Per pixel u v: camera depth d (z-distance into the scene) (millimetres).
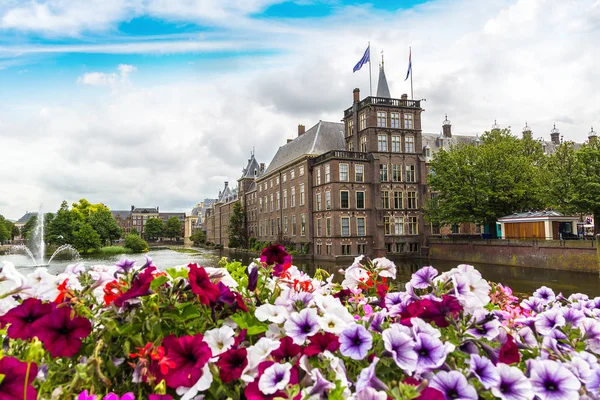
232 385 2113
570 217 34531
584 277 27125
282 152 60125
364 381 1750
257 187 67312
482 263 38094
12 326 1964
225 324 2471
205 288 2199
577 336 2615
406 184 45188
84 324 1985
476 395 1717
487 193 38125
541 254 32500
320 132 49969
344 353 1980
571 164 32906
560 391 1866
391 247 44469
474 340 2217
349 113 48469
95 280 2498
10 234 121875
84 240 67188
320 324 2143
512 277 28219
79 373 1639
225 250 80000
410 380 1848
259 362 1969
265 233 62156
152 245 130750
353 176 43375
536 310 3363
